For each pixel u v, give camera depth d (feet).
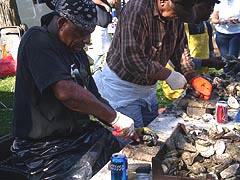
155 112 10.91
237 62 11.94
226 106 8.77
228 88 10.41
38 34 7.45
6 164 8.30
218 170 6.22
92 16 7.32
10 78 25.12
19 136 7.93
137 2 8.80
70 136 8.04
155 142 7.61
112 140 8.19
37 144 7.85
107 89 10.18
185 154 6.48
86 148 8.00
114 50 10.04
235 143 6.78
